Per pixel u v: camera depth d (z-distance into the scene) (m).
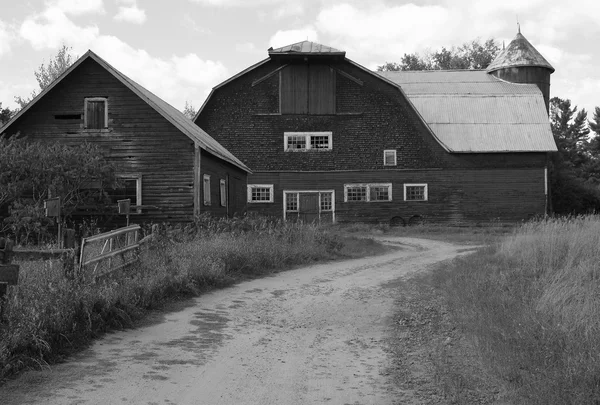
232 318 11.77
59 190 22.72
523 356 7.91
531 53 54.69
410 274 18.97
